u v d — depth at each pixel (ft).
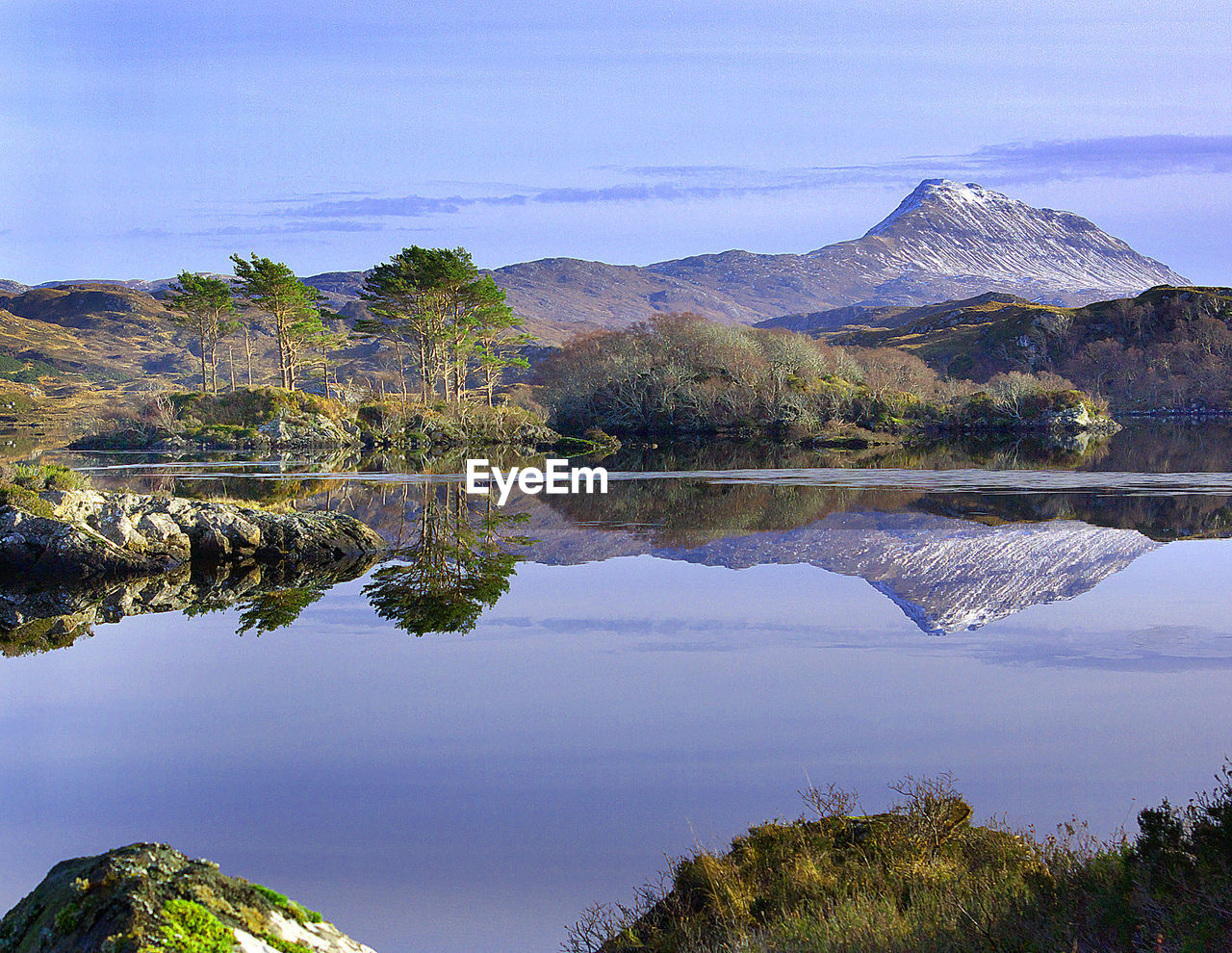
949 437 349.41
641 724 52.44
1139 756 46.19
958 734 49.96
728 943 25.72
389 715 54.75
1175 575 97.71
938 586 93.40
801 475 209.36
